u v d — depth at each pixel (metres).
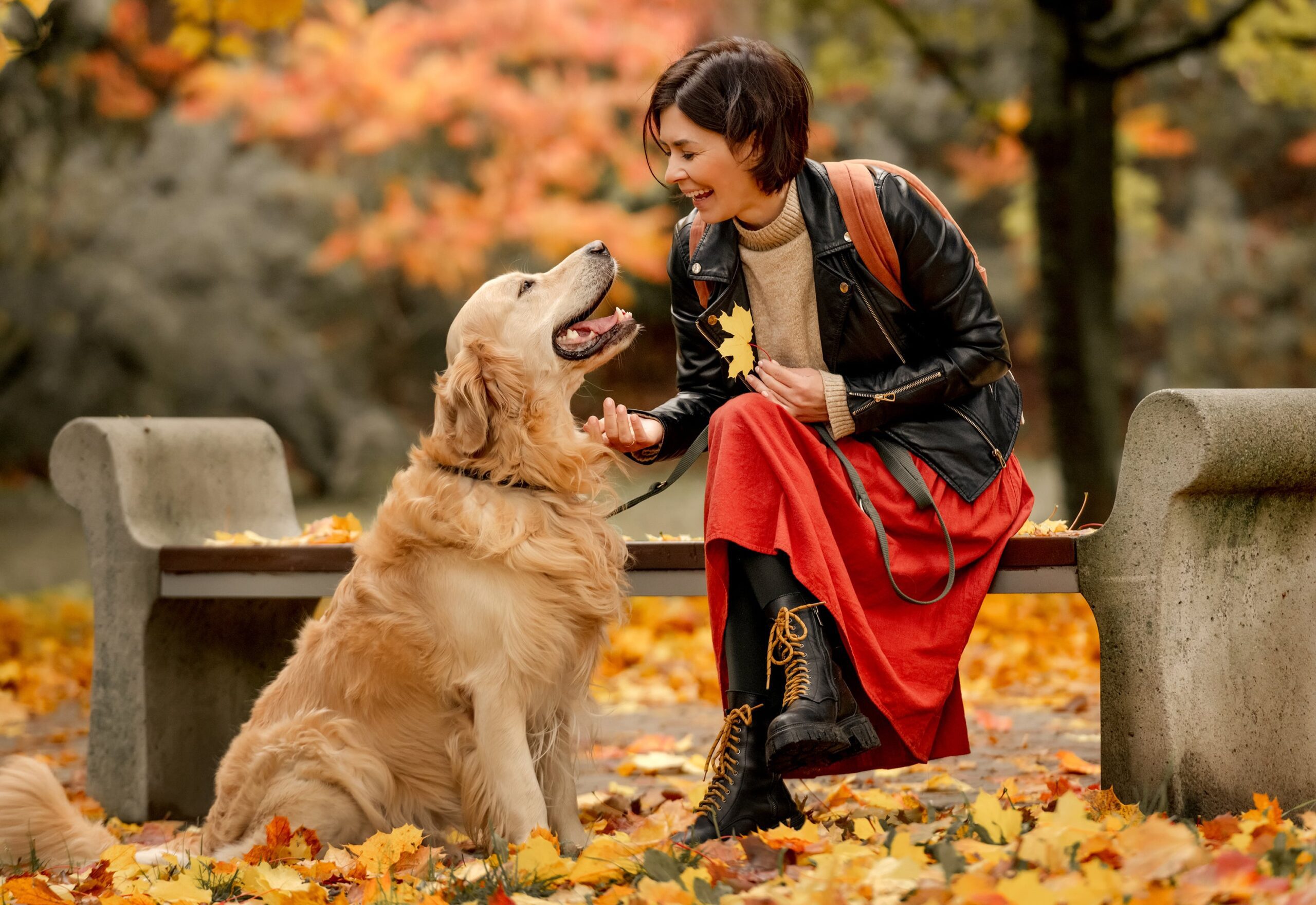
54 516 22.88
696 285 4.70
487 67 15.92
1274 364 28.25
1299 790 4.49
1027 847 3.16
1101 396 12.33
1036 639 10.67
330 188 21.70
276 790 4.44
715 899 3.24
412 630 4.41
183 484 6.06
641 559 4.86
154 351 22.39
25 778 4.40
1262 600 4.40
